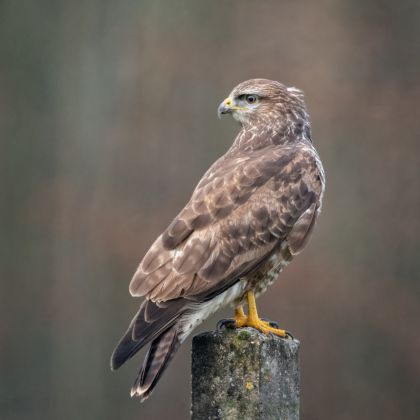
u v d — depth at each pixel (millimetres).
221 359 7305
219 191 8641
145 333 7816
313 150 9266
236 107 9781
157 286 8125
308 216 8859
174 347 7941
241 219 8555
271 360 7312
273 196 8750
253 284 8617
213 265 8336
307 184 8938
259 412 7242
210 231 8445
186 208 8562
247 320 8508
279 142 9586
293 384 7438
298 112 9758
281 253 8750
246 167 8836
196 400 7340
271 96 9711
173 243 8344
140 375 7703
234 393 7281
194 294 8172
